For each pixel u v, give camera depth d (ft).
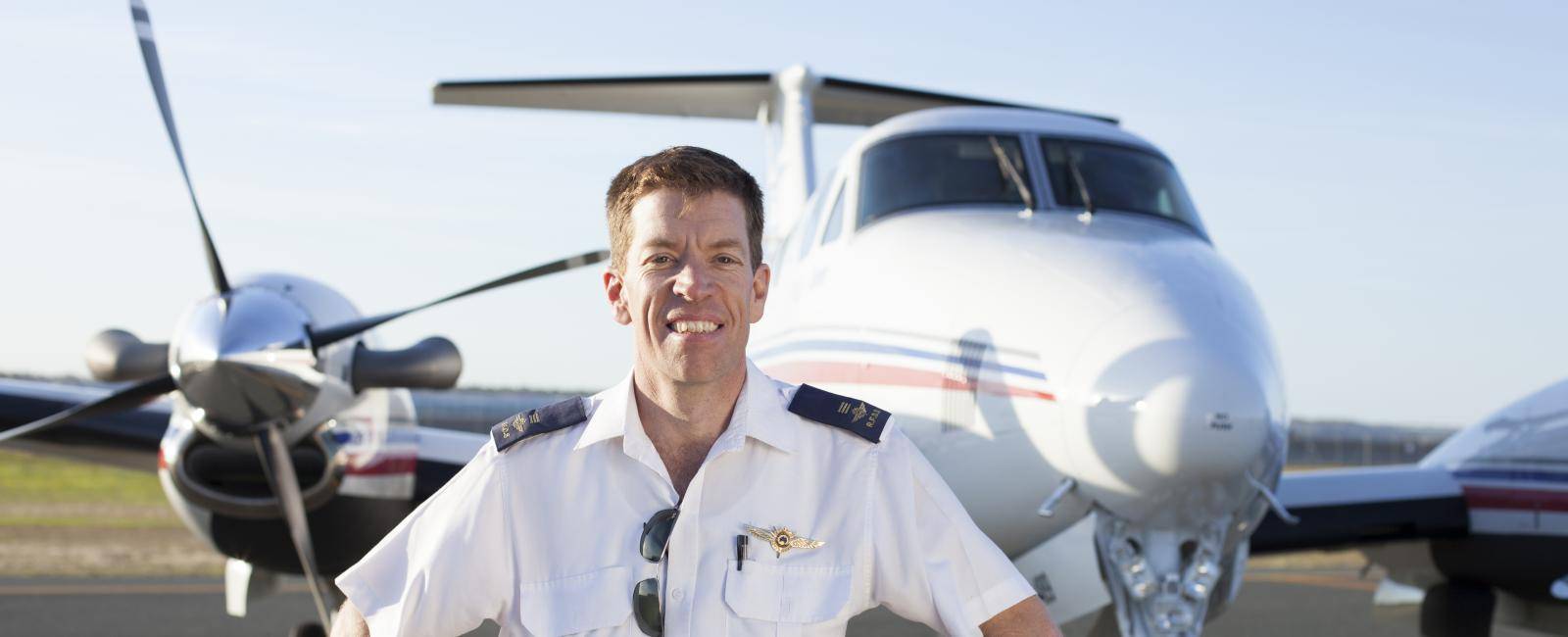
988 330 13.29
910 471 6.30
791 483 6.17
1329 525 22.49
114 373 18.29
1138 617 12.84
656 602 5.88
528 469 6.25
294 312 17.02
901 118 18.29
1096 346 12.37
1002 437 12.86
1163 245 14.49
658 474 6.13
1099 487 12.32
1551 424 22.08
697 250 6.08
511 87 29.40
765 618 5.90
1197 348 12.05
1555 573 21.74
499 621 6.36
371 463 18.85
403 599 6.15
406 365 17.67
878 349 14.43
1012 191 16.42
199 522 19.71
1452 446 23.91
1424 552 23.85
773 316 17.69
